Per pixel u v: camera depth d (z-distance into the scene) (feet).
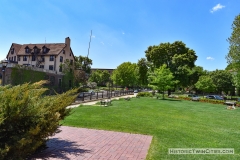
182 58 124.26
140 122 31.91
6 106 12.78
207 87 162.30
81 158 15.69
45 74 124.47
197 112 50.88
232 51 73.41
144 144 20.20
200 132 26.45
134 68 228.63
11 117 12.95
